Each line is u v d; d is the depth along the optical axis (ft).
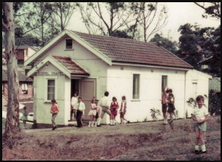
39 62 99.76
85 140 71.10
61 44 105.70
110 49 105.70
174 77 121.70
